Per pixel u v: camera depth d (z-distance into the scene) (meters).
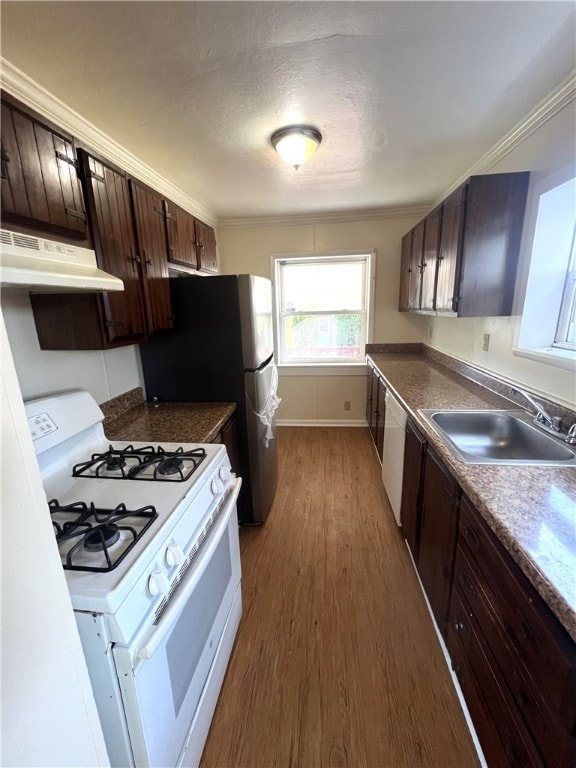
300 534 2.18
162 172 2.27
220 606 1.24
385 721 1.17
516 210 1.78
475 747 1.09
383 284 3.63
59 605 0.54
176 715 0.89
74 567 0.73
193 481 1.11
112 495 1.04
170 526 0.88
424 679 1.30
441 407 1.79
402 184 2.64
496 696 0.92
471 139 1.91
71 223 1.24
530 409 1.68
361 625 1.53
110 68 1.26
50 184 1.15
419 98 1.51
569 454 1.27
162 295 1.93
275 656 1.40
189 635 0.97
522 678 0.79
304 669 1.35
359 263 3.76
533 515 0.88
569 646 0.64
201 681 1.06
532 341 1.79
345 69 1.31
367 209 3.39
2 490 0.46
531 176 1.71
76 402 1.39
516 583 0.82
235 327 2.03
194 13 1.02
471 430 1.71
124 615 0.67
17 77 1.26
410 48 1.20
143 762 0.75
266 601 1.67
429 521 1.52
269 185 2.58
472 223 1.82
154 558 0.79
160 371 2.15
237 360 2.07
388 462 2.40
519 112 1.64
